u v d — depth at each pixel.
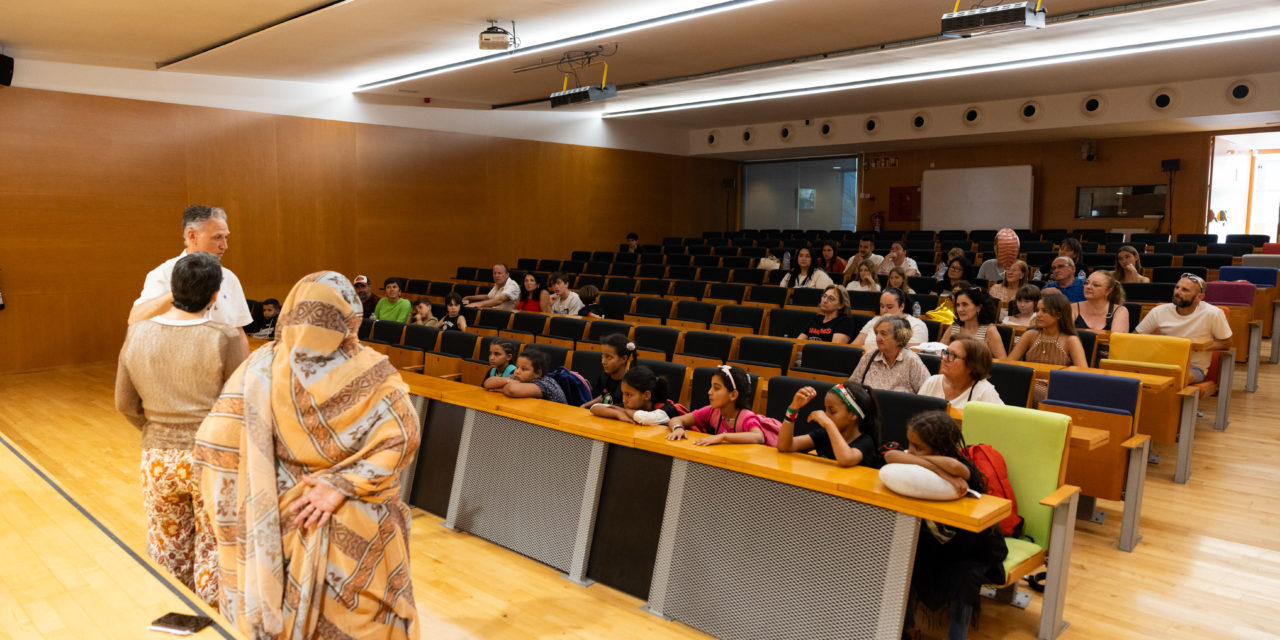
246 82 11.36
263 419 1.98
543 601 3.34
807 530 2.82
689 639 3.04
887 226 17.56
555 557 3.66
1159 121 12.62
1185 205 14.23
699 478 3.18
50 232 9.75
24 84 9.45
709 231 18.20
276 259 11.84
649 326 6.64
